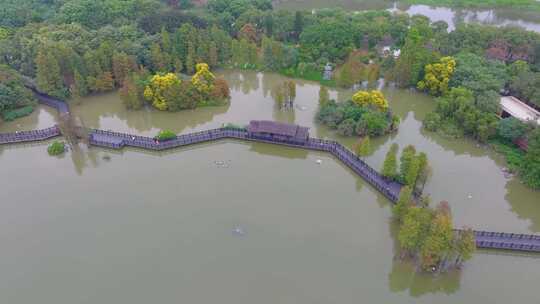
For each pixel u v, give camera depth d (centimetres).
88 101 10656
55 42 10981
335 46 12425
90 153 8894
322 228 6975
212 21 13475
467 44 12269
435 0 18688
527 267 6394
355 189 7856
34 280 6144
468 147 8956
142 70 10681
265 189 7825
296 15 13388
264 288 5981
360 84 11394
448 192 7681
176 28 12569
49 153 8806
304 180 8081
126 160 8694
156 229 6950
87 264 6372
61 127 8781
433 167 8325
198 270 6250
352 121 9106
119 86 11138
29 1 14550
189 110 10300
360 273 6225
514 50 12144
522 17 17288
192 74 11706
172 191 7769
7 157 8781
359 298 5881
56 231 6931
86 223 7075
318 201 7550
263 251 6550
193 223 7056
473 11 18012
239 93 11206
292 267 6297
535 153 7656
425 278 6172
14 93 9900
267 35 13725
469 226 6969
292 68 12075
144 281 6100
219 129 9225
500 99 9681
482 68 10600
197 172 8300
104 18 13462
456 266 6259
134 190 7800
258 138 9038
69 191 7794
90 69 10594
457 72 10431
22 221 7125
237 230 6894
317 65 12081
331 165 8525
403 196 6606
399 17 14400
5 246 6669
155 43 11656
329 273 6209
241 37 13025
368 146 8088
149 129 9669
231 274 6184
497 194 7656
